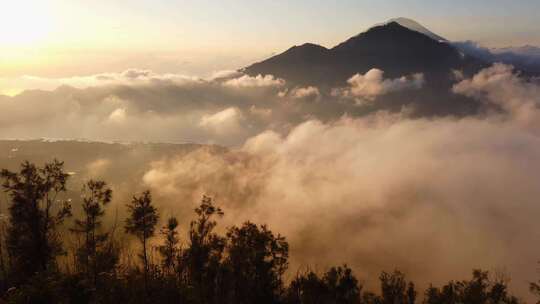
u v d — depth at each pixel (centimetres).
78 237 3600
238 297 3181
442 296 3431
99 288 2723
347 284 3312
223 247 3400
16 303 2172
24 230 3300
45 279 2347
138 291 2917
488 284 3425
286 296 3309
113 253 3491
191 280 3269
